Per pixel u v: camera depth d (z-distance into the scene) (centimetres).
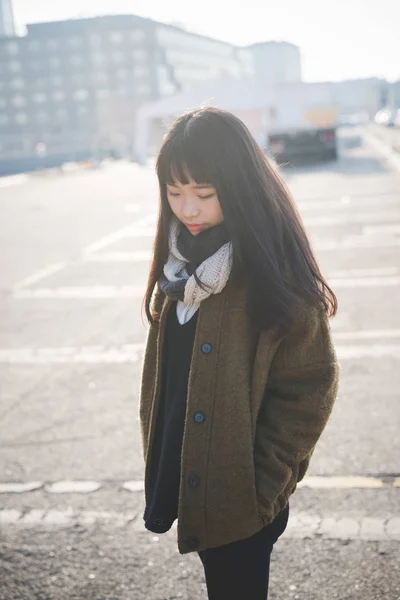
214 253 173
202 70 15212
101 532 349
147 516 191
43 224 1709
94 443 454
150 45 13025
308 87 3903
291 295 168
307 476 395
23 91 13638
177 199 173
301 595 292
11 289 959
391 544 324
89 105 13425
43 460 433
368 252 1053
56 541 342
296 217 181
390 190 1839
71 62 13400
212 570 186
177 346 185
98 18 13162
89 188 2838
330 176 2367
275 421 178
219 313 174
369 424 458
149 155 4322
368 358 590
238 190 167
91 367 610
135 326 732
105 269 1063
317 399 177
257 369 174
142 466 418
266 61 19150
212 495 176
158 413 192
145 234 1420
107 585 306
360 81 13238
